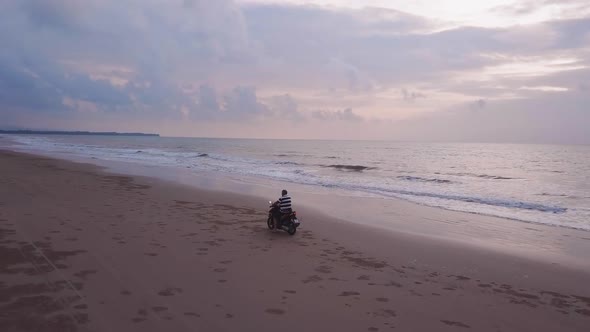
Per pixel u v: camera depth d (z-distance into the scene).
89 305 5.53
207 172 29.09
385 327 5.39
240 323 5.27
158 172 27.70
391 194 19.97
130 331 4.86
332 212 14.50
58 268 6.94
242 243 9.43
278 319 5.46
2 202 12.95
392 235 11.10
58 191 16.06
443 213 15.02
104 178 22.02
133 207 13.27
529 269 8.44
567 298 6.85
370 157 56.41
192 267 7.43
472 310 6.15
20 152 48.56
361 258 8.70
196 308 5.65
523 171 35.53
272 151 73.50
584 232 12.20
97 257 7.67
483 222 13.48
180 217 12.02
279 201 10.77
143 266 7.31
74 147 72.50
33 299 5.62
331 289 6.71
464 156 61.53
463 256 9.24
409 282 7.29
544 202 18.02
